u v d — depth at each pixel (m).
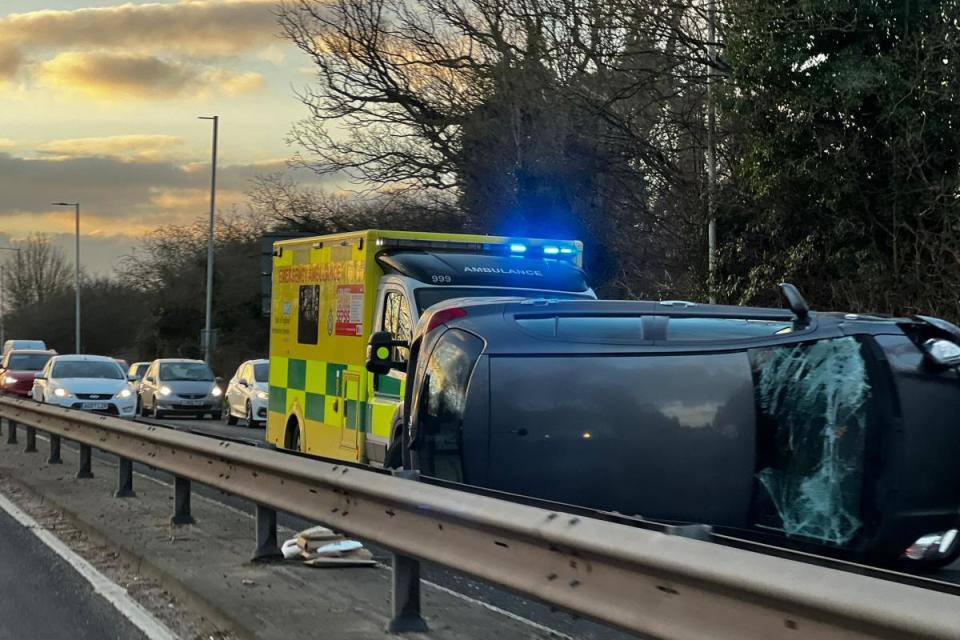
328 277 13.52
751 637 3.39
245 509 11.65
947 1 17.14
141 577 8.27
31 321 97.81
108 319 88.88
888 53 17.75
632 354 6.09
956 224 16.88
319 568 7.96
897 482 5.73
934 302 17.39
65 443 21.19
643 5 22.88
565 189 27.02
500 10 31.17
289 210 45.44
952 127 17.14
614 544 3.96
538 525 4.45
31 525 10.90
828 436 5.79
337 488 6.45
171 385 33.50
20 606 7.35
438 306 6.95
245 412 29.02
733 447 5.89
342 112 36.03
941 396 5.91
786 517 5.80
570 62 27.80
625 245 26.02
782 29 17.77
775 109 18.39
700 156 23.11
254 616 6.41
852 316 6.10
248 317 60.12
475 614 6.55
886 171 18.00
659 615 3.81
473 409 6.23
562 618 6.71
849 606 2.97
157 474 15.78
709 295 21.34
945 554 5.78
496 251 12.76
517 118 29.48
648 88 23.56
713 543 3.69
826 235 18.88
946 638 2.69
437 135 35.03
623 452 6.00
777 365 5.93
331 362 13.26
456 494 5.18
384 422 11.69
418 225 37.00
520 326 6.35
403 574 6.03
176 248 63.62
